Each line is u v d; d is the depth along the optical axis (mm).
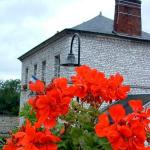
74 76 2611
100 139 2395
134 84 24188
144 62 24531
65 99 2383
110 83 2592
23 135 2273
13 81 52281
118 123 2186
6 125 41000
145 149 2154
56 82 2475
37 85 2488
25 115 3697
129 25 23969
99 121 2186
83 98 2627
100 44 23375
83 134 2445
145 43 24531
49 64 26281
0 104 48125
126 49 24047
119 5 23844
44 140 2248
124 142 2141
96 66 23188
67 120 2568
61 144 2471
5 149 2340
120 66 23844
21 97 31750
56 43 25016
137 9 24141
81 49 22906
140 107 2344
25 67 32469
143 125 2236
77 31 22812
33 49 29391
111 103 2707
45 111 2365
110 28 24312
